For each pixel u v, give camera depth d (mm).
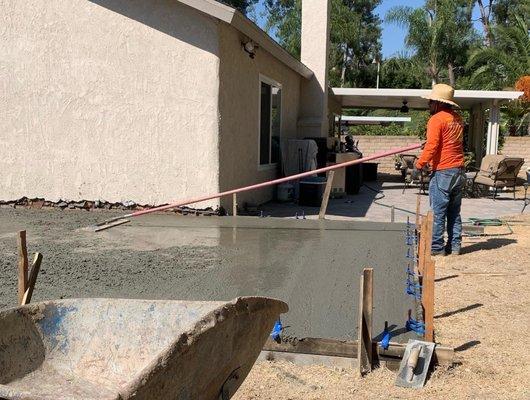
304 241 7137
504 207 11938
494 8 36344
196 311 2834
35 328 2807
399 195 13805
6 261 5895
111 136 9234
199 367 2277
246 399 3438
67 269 5617
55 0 9125
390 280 5371
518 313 4996
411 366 3662
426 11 31688
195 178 9023
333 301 4738
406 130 31219
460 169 6867
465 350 4188
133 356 2850
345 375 3764
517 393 3543
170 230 7785
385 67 35062
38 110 9391
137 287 5062
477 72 26672
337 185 13008
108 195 9359
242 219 8758
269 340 3975
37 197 9570
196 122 8914
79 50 9164
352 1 38125
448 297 5438
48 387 2732
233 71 9438
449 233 7188
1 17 9297
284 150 12320
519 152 21172
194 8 8484
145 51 8961
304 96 14727
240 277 5438
